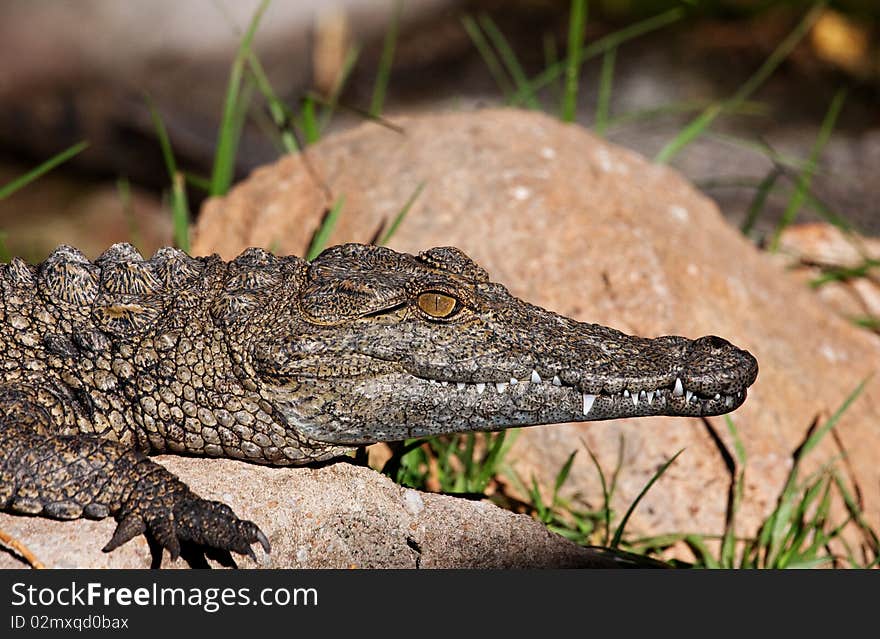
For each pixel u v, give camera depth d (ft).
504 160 27.09
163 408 17.76
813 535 24.36
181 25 61.11
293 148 30.45
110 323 17.83
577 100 59.26
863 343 29.01
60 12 58.75
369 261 18.89
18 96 53.98
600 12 69.21
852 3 71.31
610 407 17.93
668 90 60.75
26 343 17.95
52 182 52.85
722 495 24.21
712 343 18.43
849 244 37.78
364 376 17.61
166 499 16.15
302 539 17.69
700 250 27.12
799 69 63.72
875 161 55.26
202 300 18.15
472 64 62.64
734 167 54.08
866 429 26.40
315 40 60.64
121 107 53.72
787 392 25.75
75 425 17.83
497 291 18.78
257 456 18.12
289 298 18.01
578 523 23.77
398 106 57.93
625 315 24.76
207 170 51.93
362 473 18.94
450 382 17.83
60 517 16.34
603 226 25.94
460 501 19.40
